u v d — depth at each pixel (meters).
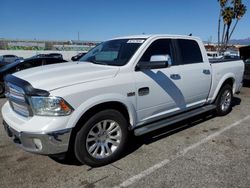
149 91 4.04
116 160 3.83
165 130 5.08
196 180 3.29
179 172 3.49
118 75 3.70
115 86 3.59
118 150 3.78
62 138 3.15
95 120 3.46
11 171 3.53
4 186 3.17
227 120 5.81
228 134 4.92
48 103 3.08
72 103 3.18
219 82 5.64
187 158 3.90
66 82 3.29
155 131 5.01
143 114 4.08
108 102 3.57
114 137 3.75
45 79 3.34
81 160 3.48
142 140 4.57
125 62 3.93
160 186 3.17
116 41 4.71
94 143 3.56
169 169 3.57
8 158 3.91
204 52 5.30
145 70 4.03
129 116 3.88
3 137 4.78
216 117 6.03
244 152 4.11
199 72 5.01
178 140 4.60
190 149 4.22
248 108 6.99
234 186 3.16
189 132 5.00
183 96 4.73
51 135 3.07
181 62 4.72
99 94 3.42
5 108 3.93
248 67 10.14
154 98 4.15
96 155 3.58
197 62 5.10
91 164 3.57
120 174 3.45
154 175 3.42
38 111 3.13
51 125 3.07
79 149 3.40
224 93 5.97
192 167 3.62
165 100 4.36
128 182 3.26
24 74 3.70
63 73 3.56
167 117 4.60
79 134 3.37
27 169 3.58
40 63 9.84
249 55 10.25
